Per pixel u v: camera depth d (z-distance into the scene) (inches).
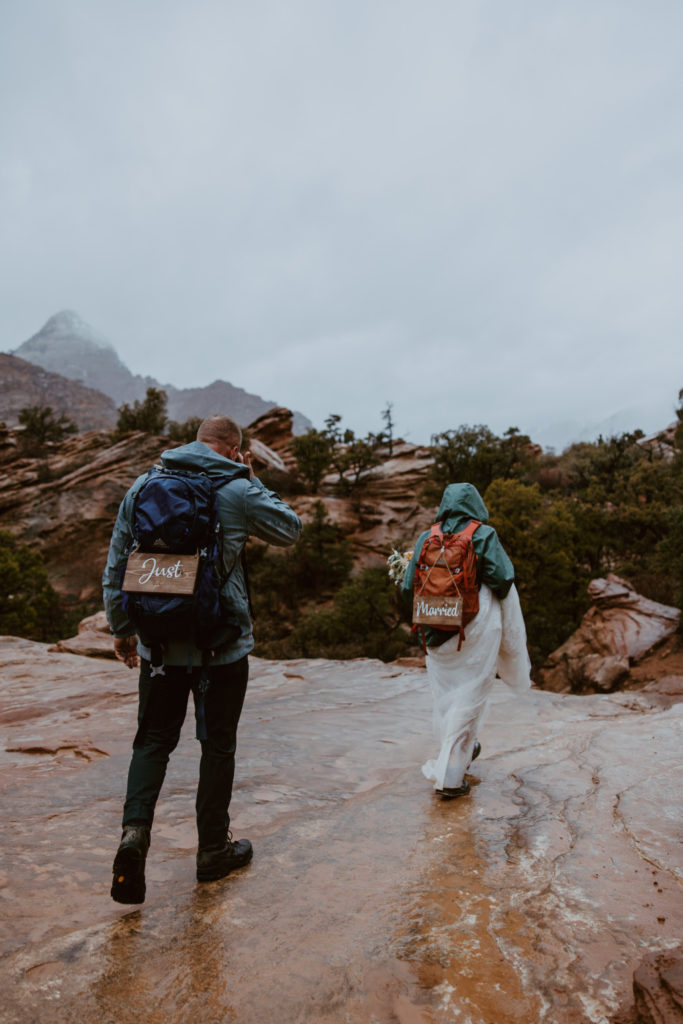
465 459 2223.2
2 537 1736.0
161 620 87.4
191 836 118.3
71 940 83.0
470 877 100.3
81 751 175.8
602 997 69.9
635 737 182.2
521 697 266.1
